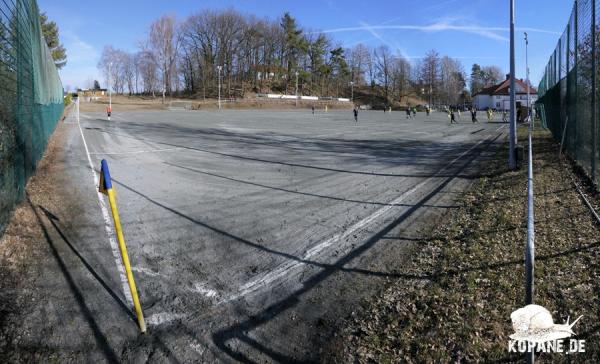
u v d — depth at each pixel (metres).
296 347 4.12
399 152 18.05
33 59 10.77
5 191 6.39
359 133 28.78
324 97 115.12
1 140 6.32
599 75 9.02
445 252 6.06
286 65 122.44
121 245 4.22
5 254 5.59
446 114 77.50
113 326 4.37
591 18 9.48
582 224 6.57
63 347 4.01
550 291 4.64
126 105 77.00
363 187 10.69
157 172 12.11
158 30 97.56
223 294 5.07
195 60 114.19
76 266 5.61
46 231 6.61
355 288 5.21
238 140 22.22
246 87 114.62
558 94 17.23
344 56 132.38
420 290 5.05
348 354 3.99
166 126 30.50
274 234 7.06
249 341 4.20
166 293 5.06
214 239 6.79
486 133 29.11
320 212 8.35
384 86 135.00
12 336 4.09
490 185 10.35
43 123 13.44
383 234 7.04
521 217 7.27
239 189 10.27
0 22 6.63
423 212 8.27
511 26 11.95
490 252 5.87
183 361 3.89
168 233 7.00
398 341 4.12
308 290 5.18
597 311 4.17
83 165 12.44
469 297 4.72
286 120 45.88
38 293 4.88
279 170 13.11
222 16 106.44
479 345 3.89
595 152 9.16
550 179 10.11
